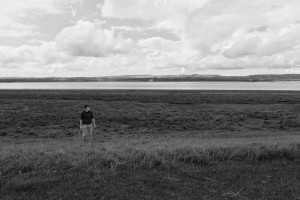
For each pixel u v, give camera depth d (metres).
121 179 7.45
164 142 15.12
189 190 6.93
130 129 24.22
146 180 7.44
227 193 6.76
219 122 27.97
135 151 9.62
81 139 19.58
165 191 6.81
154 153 9.25
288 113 34.12
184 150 9.80
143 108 38.28
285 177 7.94
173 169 8.34
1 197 6.27
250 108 38.72
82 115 17.66
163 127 25.16
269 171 8.42
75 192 6.61
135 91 83.94
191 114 33.22
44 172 7.81
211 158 9.55
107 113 33.12
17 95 57.94
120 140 18.42
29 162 8.24
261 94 67.19
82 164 8.36
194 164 8.95
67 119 28.81
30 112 33.41
